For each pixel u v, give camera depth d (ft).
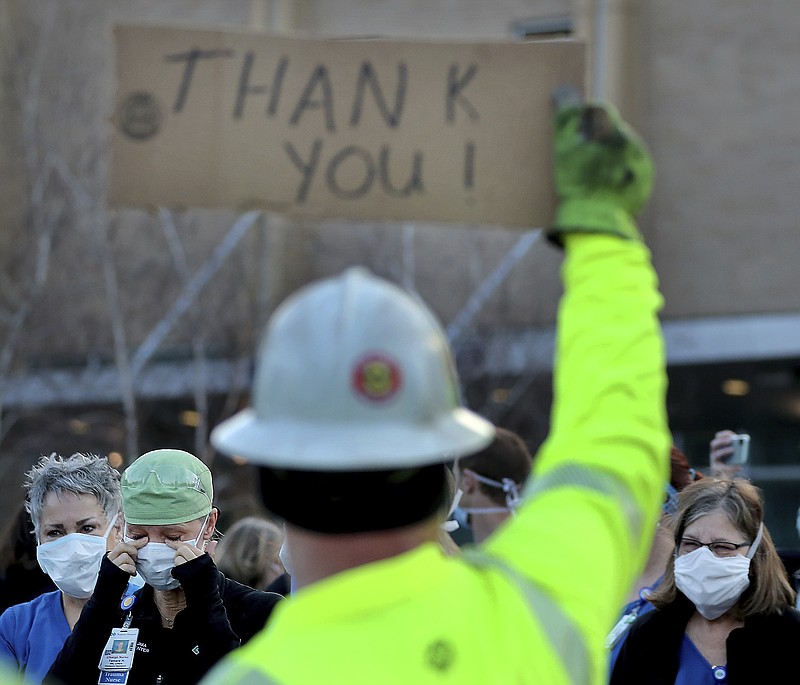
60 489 51.80
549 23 254.47
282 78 26.55
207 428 247.50
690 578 48.08
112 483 52.80
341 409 19.15
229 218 255.09
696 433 247.29
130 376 245.04
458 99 26.21
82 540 50.85
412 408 19.30
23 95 266.16
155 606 46.06
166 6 273.13
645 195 21.65
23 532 64.03
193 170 26.37
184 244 257.14
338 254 258.57
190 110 26.48
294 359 19.52
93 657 44.34
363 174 26.43
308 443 19.11
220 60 26.48
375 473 19.21
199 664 43.83
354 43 26.50
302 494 19.36
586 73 25.80
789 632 47.96
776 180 235.61
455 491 50.78
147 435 252.21
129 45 26.35
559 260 245.04
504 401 239.91
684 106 241.96
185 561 44.57
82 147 257.55
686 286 241.14
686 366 241.96
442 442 19.38
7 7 272.72
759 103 237.04
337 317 19.45
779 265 234.58
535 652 18.88
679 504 49.88
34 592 63.82
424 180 26.22
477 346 241.76
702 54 241.14
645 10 244.63
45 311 257.14
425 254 254.47
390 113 26.40
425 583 19.25
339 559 19.53
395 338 19.42
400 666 18.33
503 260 248.73
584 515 19.98
